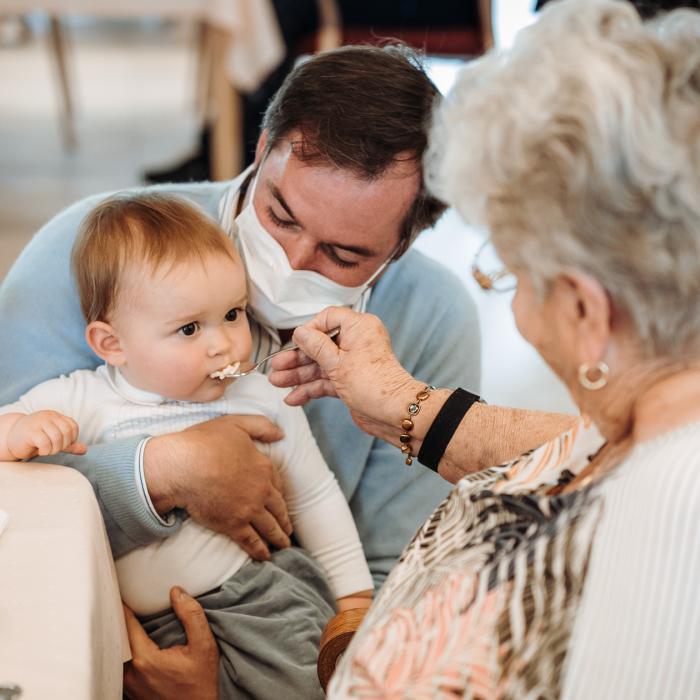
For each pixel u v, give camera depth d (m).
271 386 1.32
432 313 1.39
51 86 5.32
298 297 1.24
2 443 1.10
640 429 0.73
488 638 0.72
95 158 4.32
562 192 0.70
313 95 1.10
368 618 0.87
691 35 0.72
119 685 1.04
